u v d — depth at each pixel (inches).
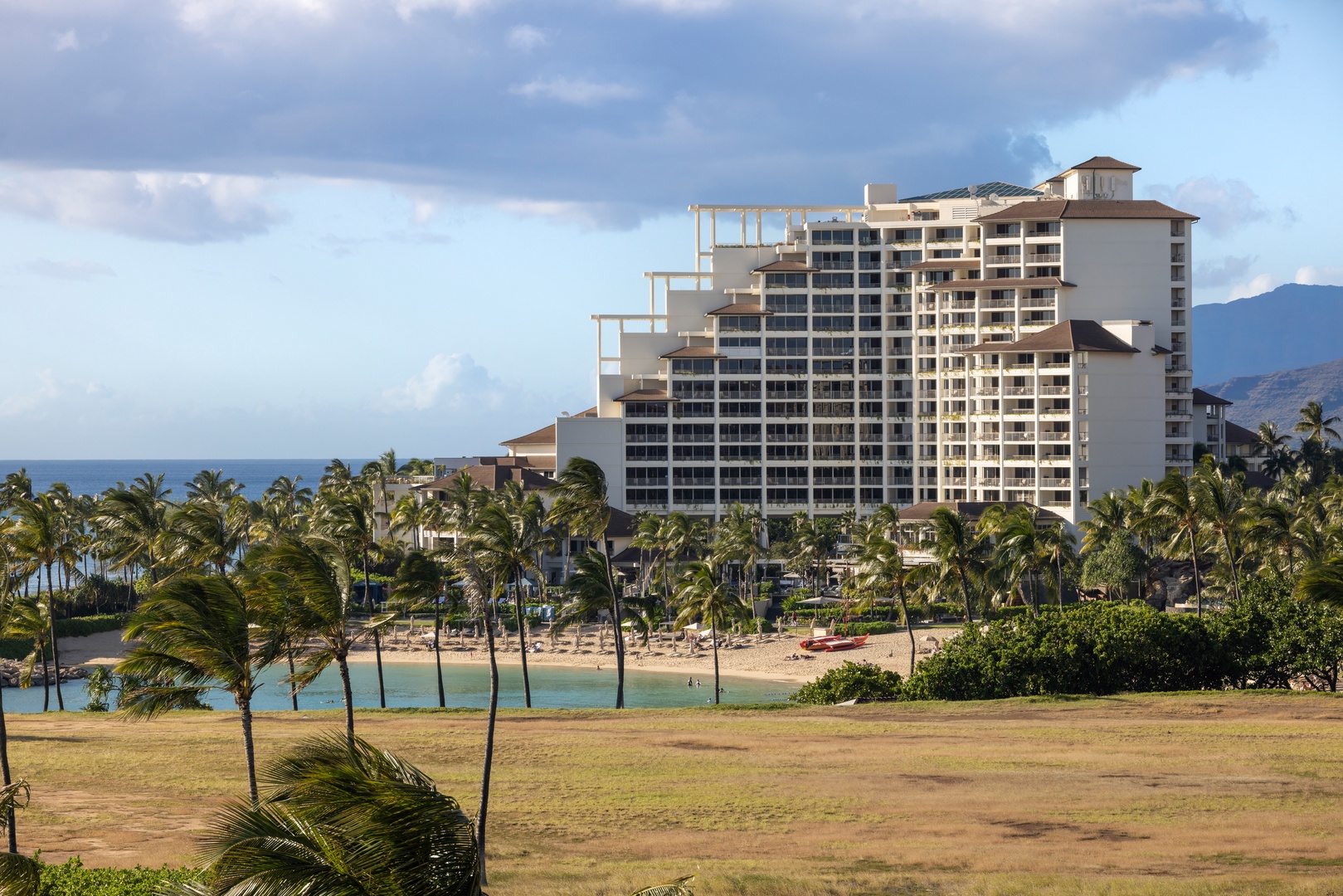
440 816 773.9
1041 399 6353.3
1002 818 1877.5
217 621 1610.5
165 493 6796.3
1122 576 5017.2
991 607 4596.5
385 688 4274.1
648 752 2357.3
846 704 2923.2
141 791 2063.2
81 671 4503.0
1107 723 2522.1
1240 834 1774.1
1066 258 6766.7
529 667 4697.3
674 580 5487.2
